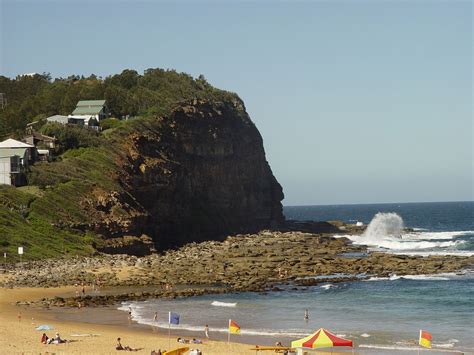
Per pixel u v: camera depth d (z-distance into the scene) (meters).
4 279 96.44
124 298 86.31
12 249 111.25
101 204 137.50
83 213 132.38
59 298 83.62
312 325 68.44
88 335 61.16
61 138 159.50
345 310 77.69
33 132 163.50
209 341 59.59
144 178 157.00
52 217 127.12
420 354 55.03
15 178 137.00
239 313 75.69
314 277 107.19
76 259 114.56
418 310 77.12
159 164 162.00
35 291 89.75
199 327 67.12
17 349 52.31
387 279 103.38
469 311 75.94
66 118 176.25
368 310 77.62
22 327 64.56
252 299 86.31
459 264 117.00
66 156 154.75
